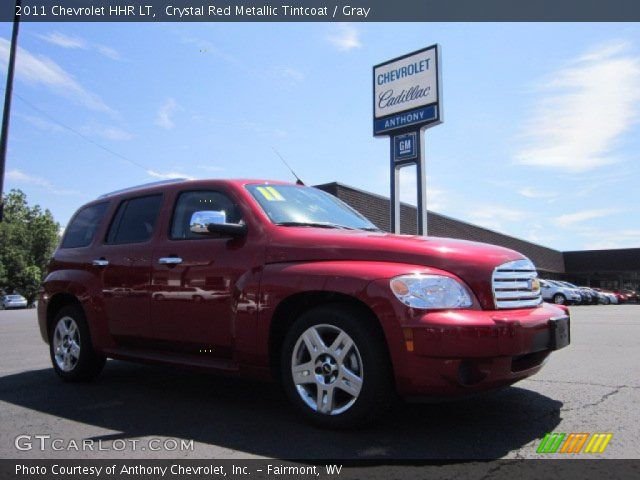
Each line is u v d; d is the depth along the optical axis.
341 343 3.57
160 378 5.63
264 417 4.02
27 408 4.41
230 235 4.21
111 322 5.05
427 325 3.26
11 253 56.81
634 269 51.84
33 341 9.30
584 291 33.69
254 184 4.71
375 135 20.33
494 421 3.85
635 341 8.75
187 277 4.44
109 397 4.78
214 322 4.22
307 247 3.91
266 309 3.88
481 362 3.29
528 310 3.79
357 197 23.48
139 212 5.24
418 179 18.91
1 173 18.27
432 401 3.39
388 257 3.65
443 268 3.55
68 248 5.87
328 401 3.59
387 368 3.44
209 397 4.73
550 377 5.44
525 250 45.47
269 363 3.92
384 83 20.23
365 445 3.35
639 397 4.56
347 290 3.50
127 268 4.95
